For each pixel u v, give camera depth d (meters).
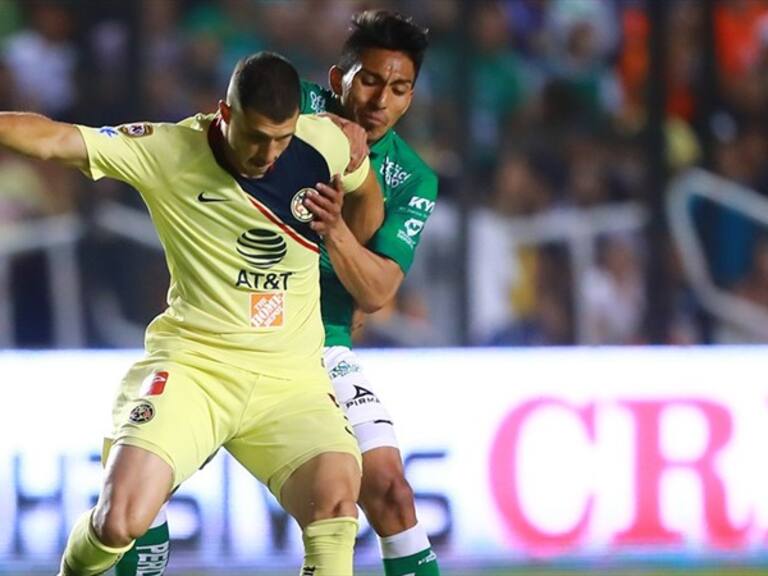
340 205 17.00
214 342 16.95
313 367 17.42
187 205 16.58
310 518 16.42
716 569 29.70
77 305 38.31
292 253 16.91
